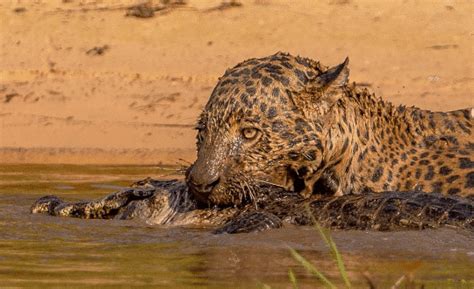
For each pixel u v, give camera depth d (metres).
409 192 12.77
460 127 13.74
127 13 29.05
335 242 11.95
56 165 21.70
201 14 28.67
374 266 10.98
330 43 27.19
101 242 12.60
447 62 26.33
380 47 26.89
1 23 29.31
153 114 24.94
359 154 13.16
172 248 12.11
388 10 28.17
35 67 27.44
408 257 11.38
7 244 12.55
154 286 10.23
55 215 14.82
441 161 13.36
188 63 27.02
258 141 12.77
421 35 27.28
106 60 27.47
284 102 12.75
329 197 12.95
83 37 28.42
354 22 27.91
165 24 28.55
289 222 12.75
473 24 27.58
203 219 13.41
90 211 14.62
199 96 25.66
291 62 12.98
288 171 12.99
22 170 20.81
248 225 12.49
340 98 12.90
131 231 13.25
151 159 22.47
